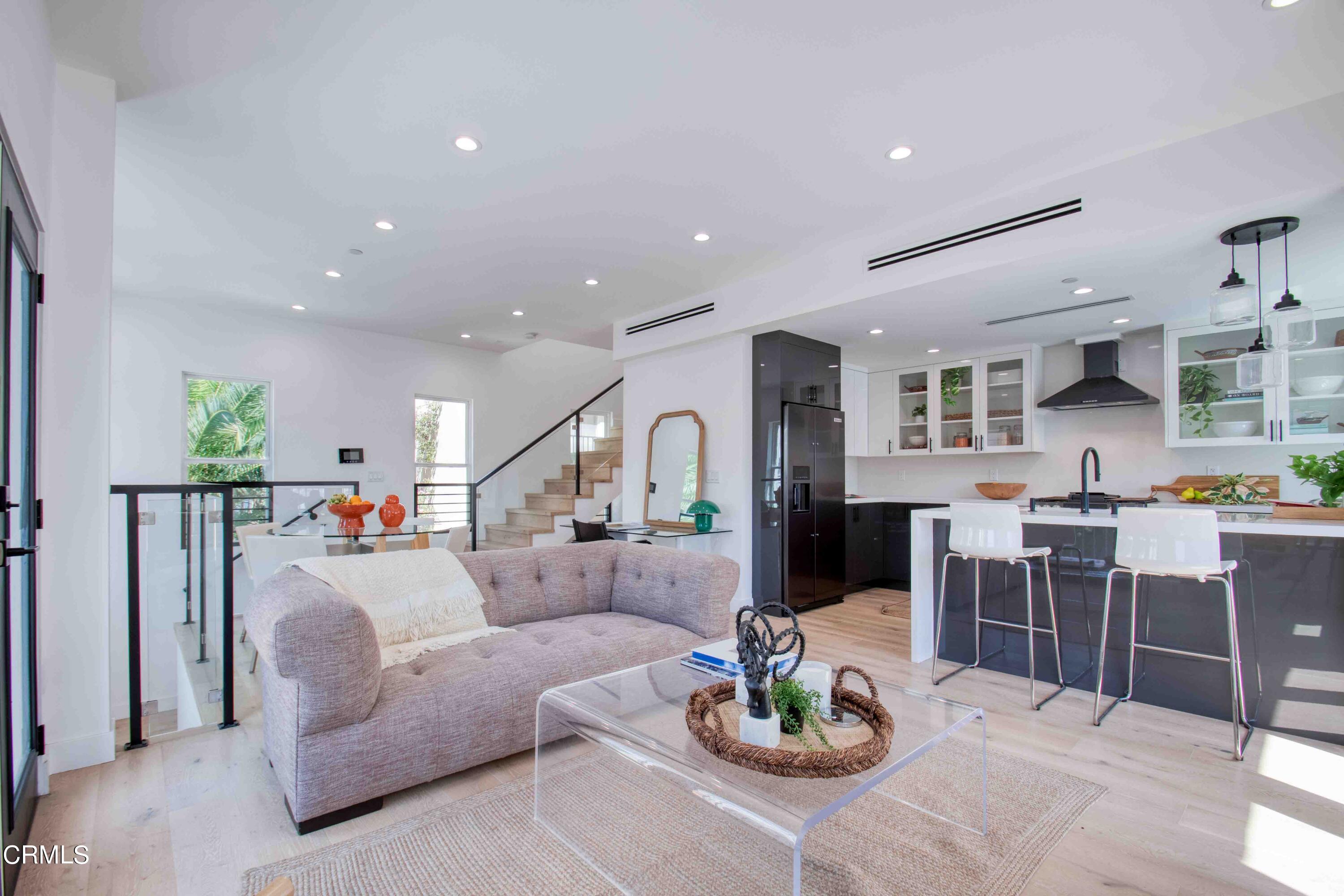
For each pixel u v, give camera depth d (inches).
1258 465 183.6
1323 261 131.9
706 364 211.5
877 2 79.1
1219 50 87.0
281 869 68.7
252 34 85.1
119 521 104.7
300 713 74.7
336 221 144.2
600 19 81.9
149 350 211.2
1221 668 111.0
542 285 193.3
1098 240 120.3
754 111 102.3
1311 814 79.5
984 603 140.6
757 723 65.3
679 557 124.0
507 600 118.3
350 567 105.0
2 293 66.7
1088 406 205.9
